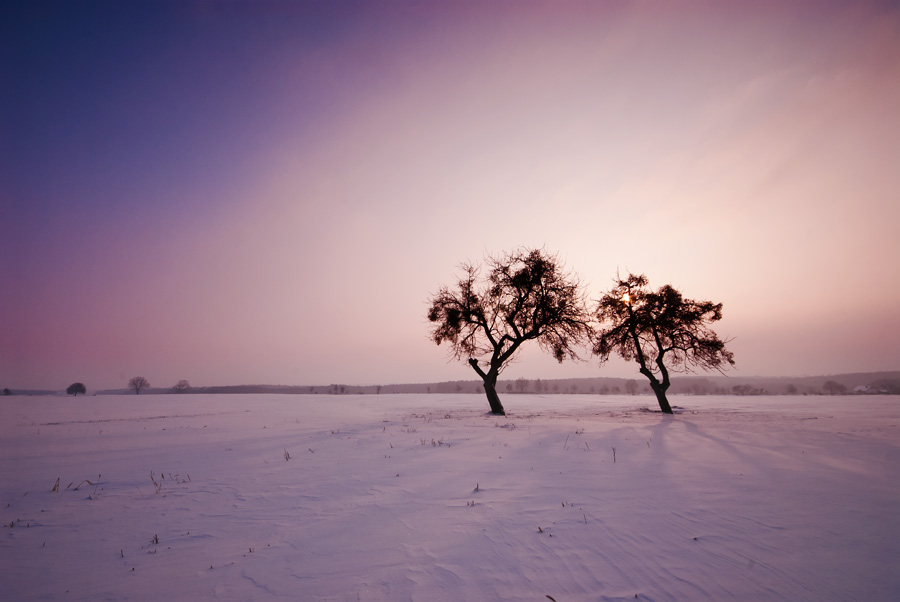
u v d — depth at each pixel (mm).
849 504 6852
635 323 32031
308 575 4785
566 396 69000
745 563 4750
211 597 4332
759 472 9250
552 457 11570
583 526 6047
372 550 5445
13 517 7273
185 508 7660
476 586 4375
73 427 23812
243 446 15266
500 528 6082
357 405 45656
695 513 6500
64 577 4910
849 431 16656
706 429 18031
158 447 15367
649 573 4559
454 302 31578
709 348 30453
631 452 12148
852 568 4582
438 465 10789
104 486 9484
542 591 4230
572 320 29719
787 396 63062
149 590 4539
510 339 30547
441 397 66188
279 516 7051
